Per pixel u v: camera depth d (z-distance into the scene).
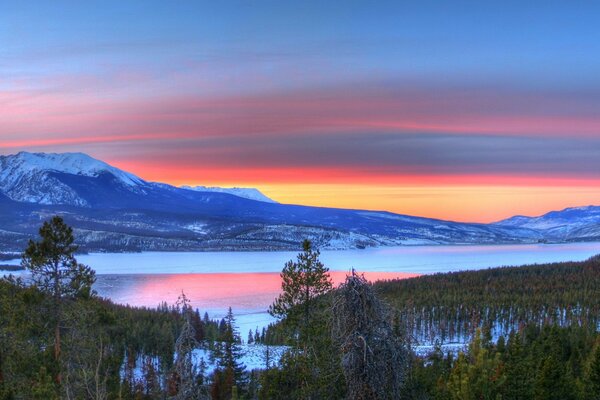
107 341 37.97
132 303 184.62
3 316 35.09
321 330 31.55
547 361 26.75
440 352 36.94
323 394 26.23
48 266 38.81
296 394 29.58
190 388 22.17
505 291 167.62
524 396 24.53
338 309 19.34
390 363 19.25
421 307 135.88
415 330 97.38
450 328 120.81
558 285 171.12
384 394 18.89
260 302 185.38
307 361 30.11
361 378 18.95
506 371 25.42
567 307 131.00
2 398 26.70
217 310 167.38
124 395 32.91
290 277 34.75
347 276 19.52
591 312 126.75
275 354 55.94
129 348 73.56
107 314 39.69
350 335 19.09
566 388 26.67
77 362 32.47
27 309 36.53
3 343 32.38
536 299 144.00
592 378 27.02
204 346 54.56
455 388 24.03
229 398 44.50
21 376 30.88
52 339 36.88
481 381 23.52
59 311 37.66
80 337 35.09
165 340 79.88
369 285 19.36
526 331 56.72
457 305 141.88
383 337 19.28
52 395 25.89
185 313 23.53
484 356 24.98
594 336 56.78
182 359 22.48
